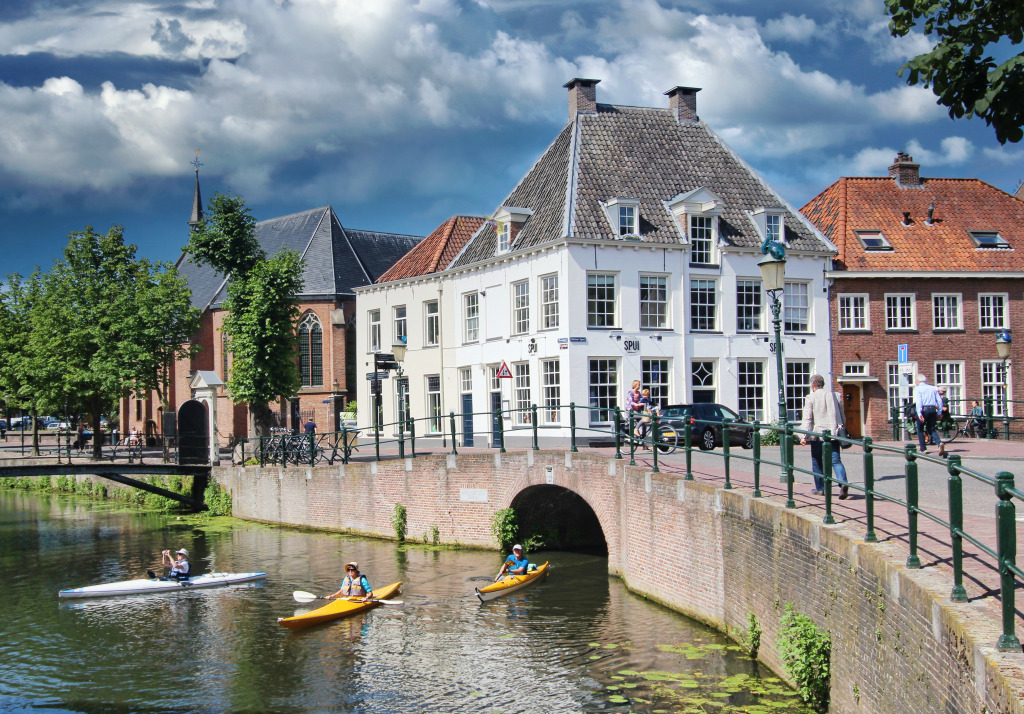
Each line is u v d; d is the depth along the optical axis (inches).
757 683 529.3
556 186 1380.4
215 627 764.6
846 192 1576.0
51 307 1866.4
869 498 409.1
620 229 1307.8
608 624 697.0
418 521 1102.4
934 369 1467.8
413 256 1704.0
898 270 1453.0
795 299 1422.2
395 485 1128.2
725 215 1401.3
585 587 834.2
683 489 696.4
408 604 809.5
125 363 1828.2
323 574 951.6
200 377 1507.1
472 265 1460.4
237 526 1328.7
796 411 1408.7
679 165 1432.1
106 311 1852.9
